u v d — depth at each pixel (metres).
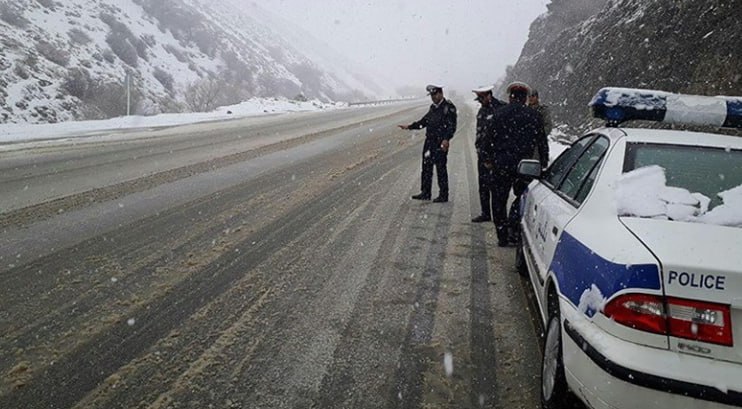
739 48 11.16
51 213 6.32
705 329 2.08
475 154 13.88
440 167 7.95
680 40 13.83
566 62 25.61
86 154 10.87
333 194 8.15
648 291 2.15
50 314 3.76
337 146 14.10
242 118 22.62
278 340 3.55
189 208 6.85
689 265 2.12
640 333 2.15
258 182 8.75
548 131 7.50
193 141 13.88
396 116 27.75
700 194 2.79
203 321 3.77
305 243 5.66
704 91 11.71
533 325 3.95
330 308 4.09
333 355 3.39
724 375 2.04
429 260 5.36
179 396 2.89
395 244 5.81
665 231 2.43
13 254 4.89
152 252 5.13
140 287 4.29
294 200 7.60
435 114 7.87
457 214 7.37
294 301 4.18
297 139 15.41
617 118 3.66
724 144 3.22
